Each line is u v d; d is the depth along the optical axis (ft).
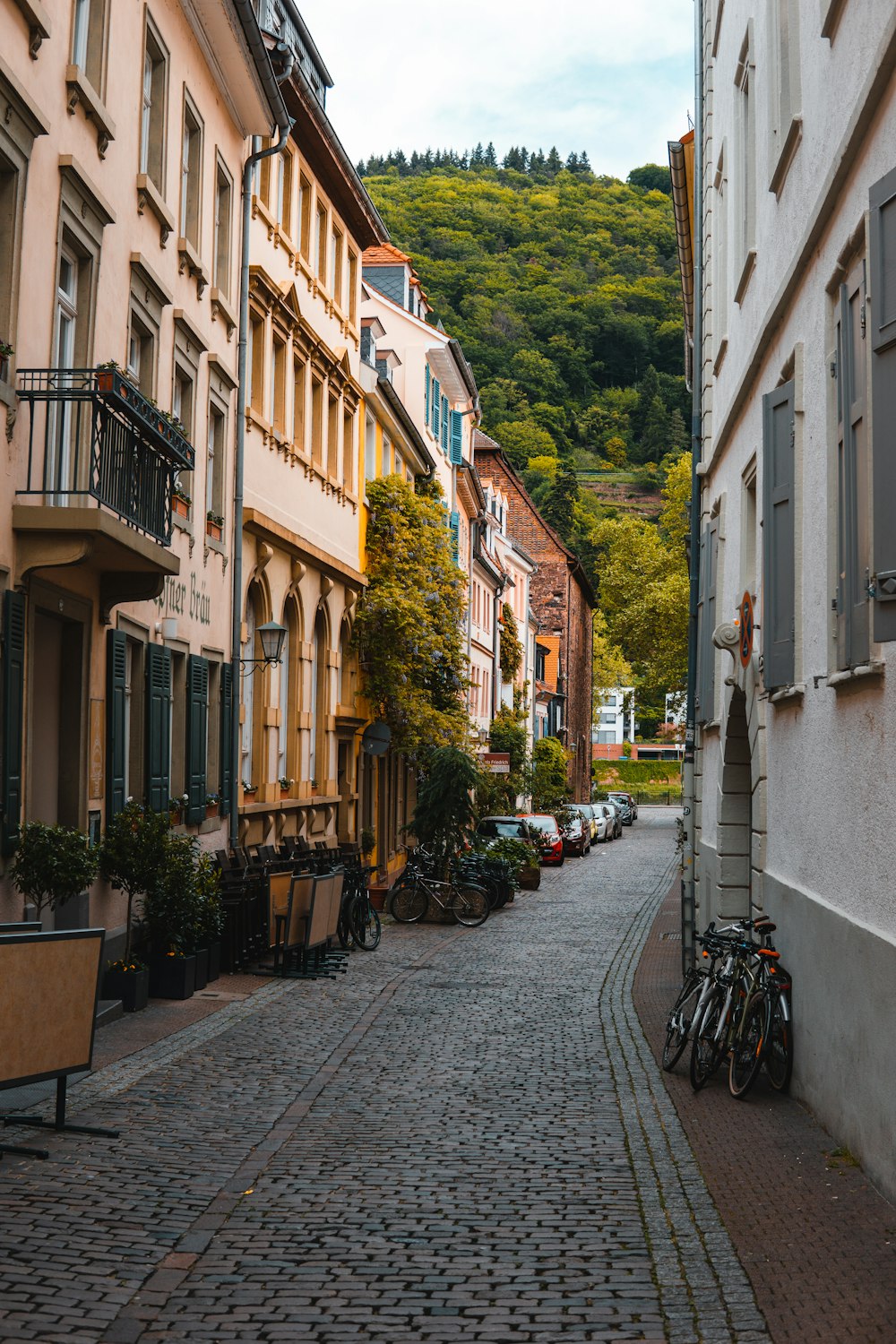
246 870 59.67
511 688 189.57
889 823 24.32
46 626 42.65
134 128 47.73
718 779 50.83
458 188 473.67
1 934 27.07
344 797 90.94
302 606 77.97
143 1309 18.72
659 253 498.28
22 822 36.70
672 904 96.63
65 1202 23.07
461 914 80.74
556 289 468.34
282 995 49.14
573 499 390.01
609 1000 51.31
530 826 128.16
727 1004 34.42
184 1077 34.22
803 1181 25.38
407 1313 18.90
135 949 48.44
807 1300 19.22
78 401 37.27
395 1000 49.75
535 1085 35.22
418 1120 30.86
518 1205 24.07
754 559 45.60
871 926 25.64
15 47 35.96
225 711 61.93
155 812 46.52
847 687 27.66
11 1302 18.51
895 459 21.20
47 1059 26.89
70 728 43.14
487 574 165.89
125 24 46.39
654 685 237.66
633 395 485.97
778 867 36.52
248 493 67.67
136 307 47.85
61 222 39.68
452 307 435.94
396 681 94.79
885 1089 24.06
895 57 23.39
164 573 44.09
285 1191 24.72
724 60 51.93
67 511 36.11
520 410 429.79
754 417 43.14
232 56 59.00
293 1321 18.54
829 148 29.96
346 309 92.07
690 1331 18.26
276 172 74.02
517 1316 18.80
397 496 97.25
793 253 34.01
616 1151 28.12
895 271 21.48
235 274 64.13
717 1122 30.86
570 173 547.49
